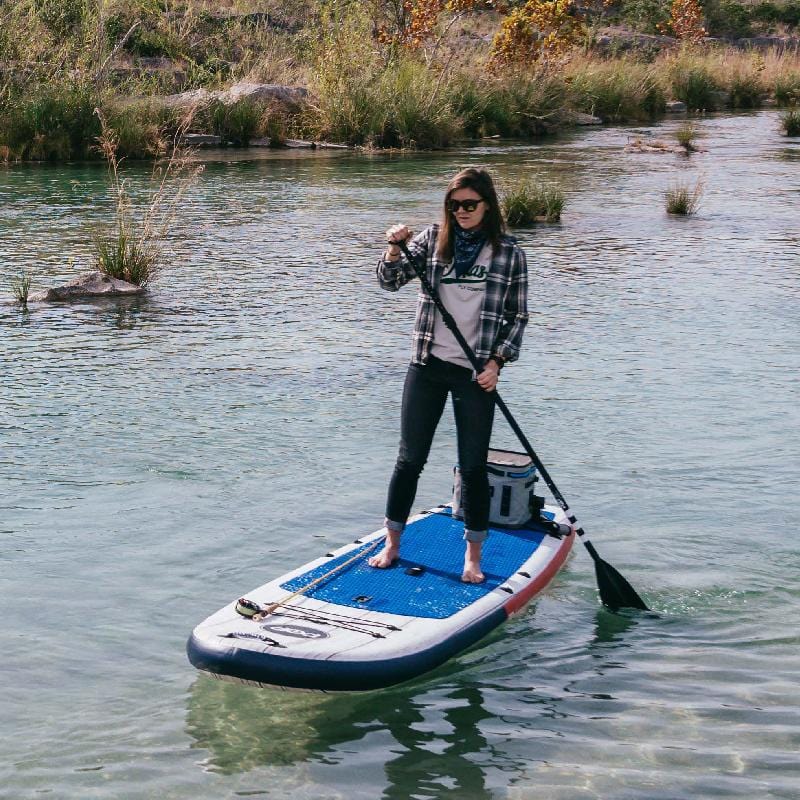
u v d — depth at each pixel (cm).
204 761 399
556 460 707
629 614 516
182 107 2712
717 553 580
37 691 446
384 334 1034
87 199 1862
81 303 1155
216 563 563
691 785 384
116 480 670
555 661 472
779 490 660
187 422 777
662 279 1279
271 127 2778
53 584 538
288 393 847
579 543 591
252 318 1091
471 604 487
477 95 3005
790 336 1020
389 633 455
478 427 500
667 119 3516
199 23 3450
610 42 4334
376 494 654
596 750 406
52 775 389
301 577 501
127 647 482
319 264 1359
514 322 499
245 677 433
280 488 661
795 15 5534
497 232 491
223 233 1570
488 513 509
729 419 787
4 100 2478
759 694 446
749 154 2552
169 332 1034
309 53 3189
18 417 782
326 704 438
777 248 1470
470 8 3322
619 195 1942
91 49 2727
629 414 796
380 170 2267
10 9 2769
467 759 400
